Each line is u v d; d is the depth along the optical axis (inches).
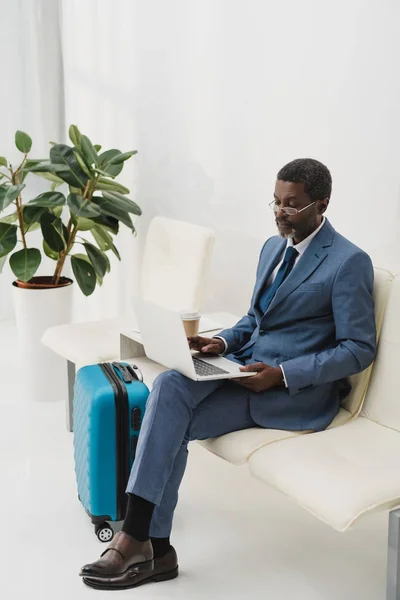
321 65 112.2
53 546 93.8
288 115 119.2
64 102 183.0
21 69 180.9
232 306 137.0
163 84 144.4
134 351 106.8
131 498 83.9
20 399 141.9
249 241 131.0
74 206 128.5
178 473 86.7
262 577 88.1
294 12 115.1
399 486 74.3
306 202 88.3
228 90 129.6
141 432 85.0
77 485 101.4
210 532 97.5
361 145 108.2
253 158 127.2
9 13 177.6
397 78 101.7
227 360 93.2
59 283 143.6
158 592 84.7
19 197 139.3
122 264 165.3
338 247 89.3
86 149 132.9
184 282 121.0
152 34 144.7
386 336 88.9
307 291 88.9
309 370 86.2
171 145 145.1
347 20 107.2
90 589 85.0
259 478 80.6
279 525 99.5
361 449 83.0
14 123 183.0
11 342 175.8
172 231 125.5
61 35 178.9
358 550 94.0
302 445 83.6
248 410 89.0
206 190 138.3
